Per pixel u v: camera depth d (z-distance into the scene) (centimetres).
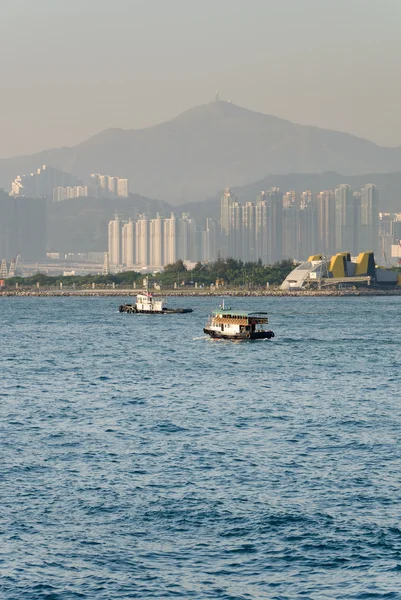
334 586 18950
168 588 18888
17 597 18488
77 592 18712
